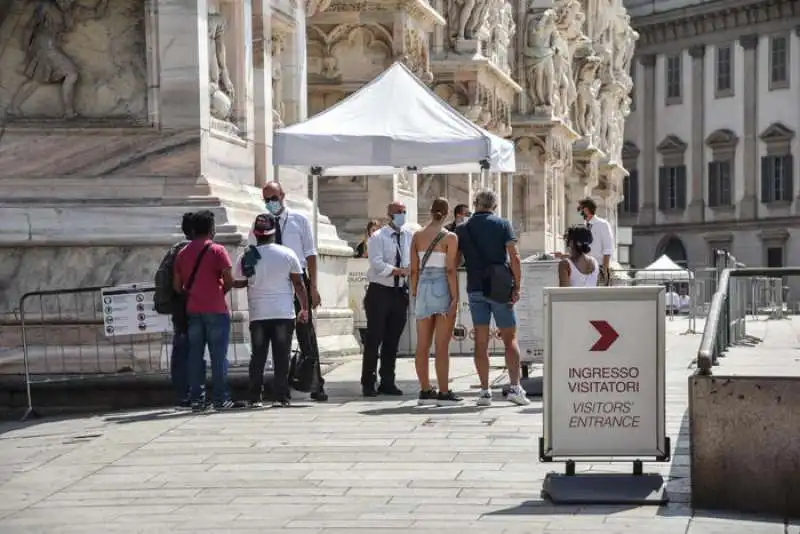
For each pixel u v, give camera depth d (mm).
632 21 192625
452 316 35125
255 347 34688
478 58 80750
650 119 193750
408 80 39469
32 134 39188
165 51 39125
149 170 39156
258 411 34062
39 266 38125
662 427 23188
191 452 28328
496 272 34125
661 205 193000
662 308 23172
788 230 178625
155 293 34188
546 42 108438
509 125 92312
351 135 37625
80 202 38750
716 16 184250
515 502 22875
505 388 35812
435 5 79938
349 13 62844
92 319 37656
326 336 47562
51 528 21969
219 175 40812
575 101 130875
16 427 33438
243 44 43125
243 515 22391
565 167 119000
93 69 39344
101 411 36375
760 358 29172
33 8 39219
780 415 21750
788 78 178125
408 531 20812
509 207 80500
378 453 27641
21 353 37469
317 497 23641
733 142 184250
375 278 37312
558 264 39375
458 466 26078
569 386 23281
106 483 25547
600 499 22531
